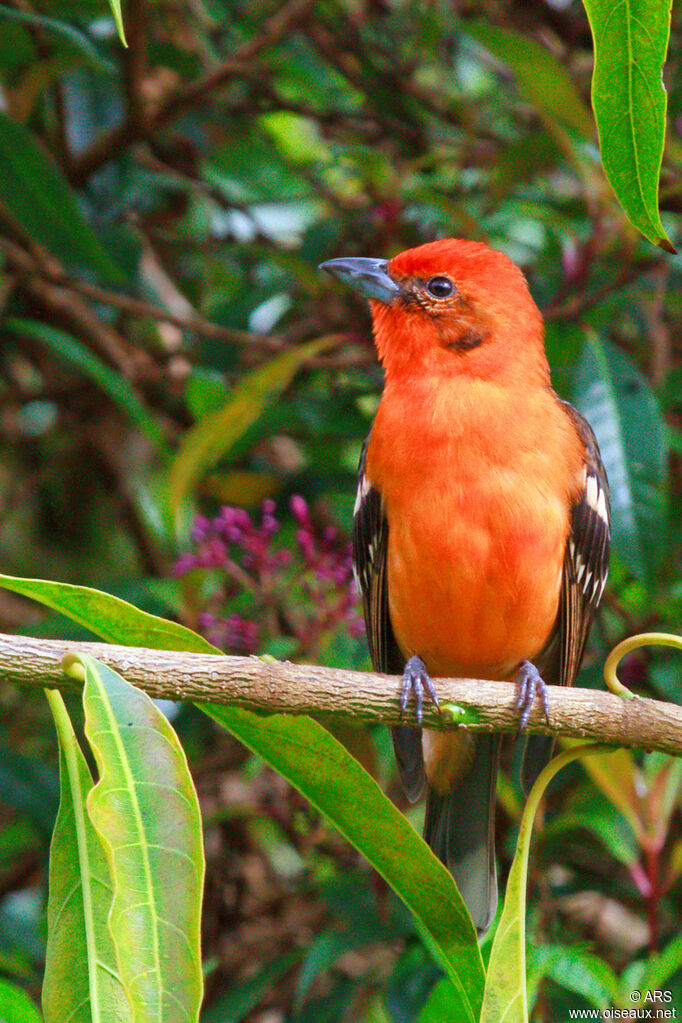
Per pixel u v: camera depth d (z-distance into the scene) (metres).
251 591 9.66
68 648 5.22
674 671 9.93
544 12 13.52
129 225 12.95
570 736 6.07
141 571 13.55
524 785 8.69
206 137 13.58
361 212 12.89
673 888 9.81
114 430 13.73
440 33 13.66
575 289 10.90
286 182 13.62
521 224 14.18
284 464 13.88
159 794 4.45
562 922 10.24
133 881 4.29
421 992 8.35
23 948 10.63
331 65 13.84
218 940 11.06
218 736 11.41
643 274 11.70
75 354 10.50
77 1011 4.60
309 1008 9.32
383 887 8.91
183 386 13.09
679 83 12.80
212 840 12.05
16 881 11.33
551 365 11.03
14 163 9.31
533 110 13.66
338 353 12.23
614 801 8.27
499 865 10.23
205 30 13.48
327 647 9.33
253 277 13.44
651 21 4.04
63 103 11.92
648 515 9.67
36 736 11.90
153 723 4.57
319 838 10.24
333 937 8.73
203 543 9.72
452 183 13.68
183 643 5.52
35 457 14.45
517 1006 5.10
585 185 10.70
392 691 5.95
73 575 14.35
